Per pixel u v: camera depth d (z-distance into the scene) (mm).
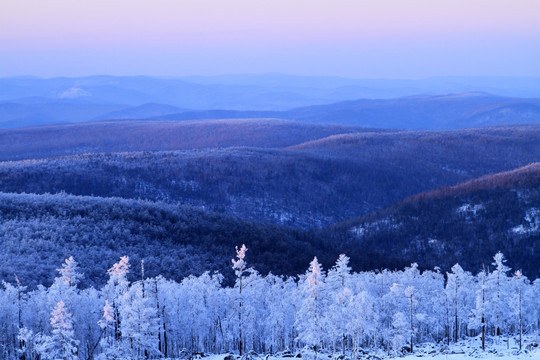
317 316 75312
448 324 96000
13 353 78062
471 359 72500
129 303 69812
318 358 75750
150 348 69625
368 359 77125
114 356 68938
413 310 94812
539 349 74375
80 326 79188
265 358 77062
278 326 91250
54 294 77375
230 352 87875
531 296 91500
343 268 88812
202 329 87000
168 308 80688
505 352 77500
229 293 85938
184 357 79625
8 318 78188
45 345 66250
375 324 85562
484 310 84500
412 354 81312
